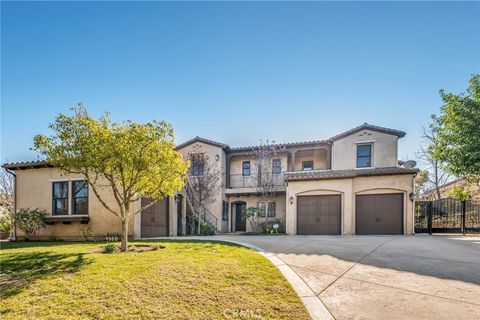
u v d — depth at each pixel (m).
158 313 4.16
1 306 4.40
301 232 16.45
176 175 9.52
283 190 19.67
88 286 5.03
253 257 6.94
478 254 7.66
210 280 5.28
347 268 6.20
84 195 14.16
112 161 7.94
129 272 5.68
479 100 12.84
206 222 19.17
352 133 18.92
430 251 8.04
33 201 14.95
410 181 15.16
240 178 22.11
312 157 21.42
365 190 15.81
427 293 4.76
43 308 4.32
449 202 15.16
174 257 6.91
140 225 13.51
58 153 7.71
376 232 15.45
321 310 4.21
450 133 13.73
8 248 9.80
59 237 14.25
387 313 4.09
